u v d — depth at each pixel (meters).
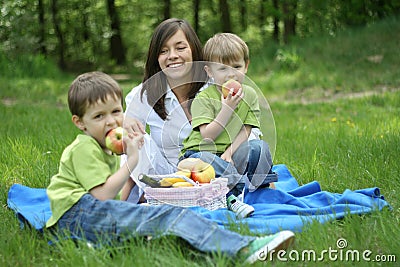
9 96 14.64
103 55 31.00
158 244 3.26
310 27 21.45
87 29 30.62
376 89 13.98
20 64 18.77
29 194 4.69
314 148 6.60
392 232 3.54
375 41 16.94
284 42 23.39
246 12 31.17
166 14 30.44
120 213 3.43
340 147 6.55
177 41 4.36
